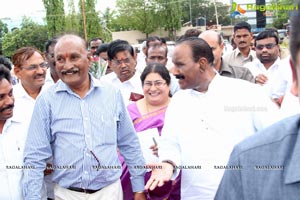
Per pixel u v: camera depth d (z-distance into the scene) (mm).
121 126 2859
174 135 2635
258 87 2598
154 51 4656
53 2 37594
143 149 3268
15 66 3346
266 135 1109
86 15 38781
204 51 2484
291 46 924
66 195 2678
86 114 2625
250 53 5281
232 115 2496
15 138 2711
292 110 2469
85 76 2627
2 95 2525
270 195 1029
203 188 2557
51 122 2641
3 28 41938
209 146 2521
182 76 2541
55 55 2594
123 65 4215
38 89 3418
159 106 3482
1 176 2613
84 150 2609
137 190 2951
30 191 2578
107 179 2668
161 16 43094
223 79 2578
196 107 2562
